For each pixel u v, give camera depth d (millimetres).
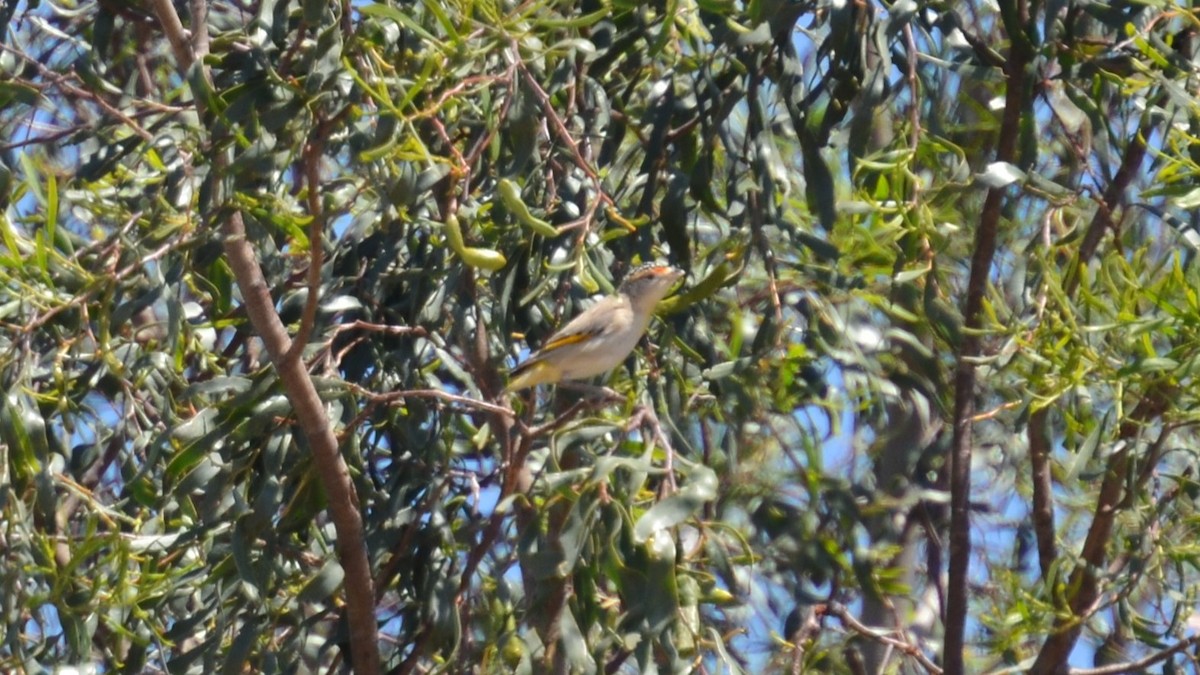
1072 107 12031
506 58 10242
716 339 11789
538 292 10656
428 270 10977
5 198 11156
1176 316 9953
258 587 10219
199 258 10891
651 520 8273
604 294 11461
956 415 12555
